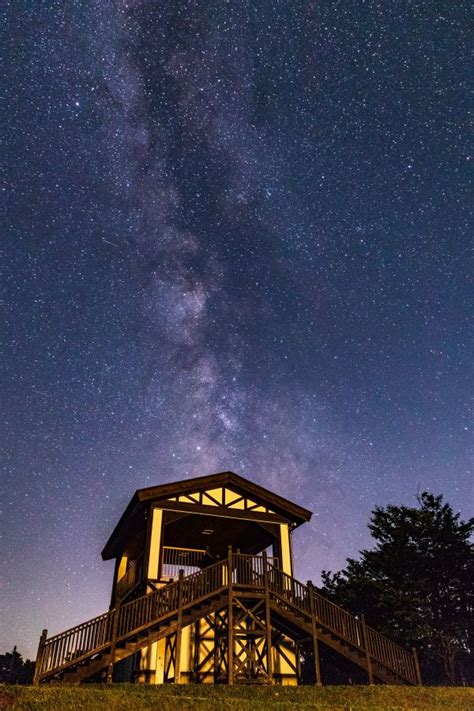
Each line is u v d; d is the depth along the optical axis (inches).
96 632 546.0
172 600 611.5
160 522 742.5
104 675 579.2
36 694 400.8
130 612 577.9
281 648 737.0
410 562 1050.7
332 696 517.3
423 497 1129.4
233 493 805.2
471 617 989.2
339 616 682.8
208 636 719.7
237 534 892.0
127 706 382.9
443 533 1051.3
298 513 818.2
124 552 932.6
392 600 968.3
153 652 688.4
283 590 689.6
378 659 660.7
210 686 511.2
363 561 1124.5
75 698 393.4
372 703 500.4
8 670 1807.3
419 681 664.4
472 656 990.4
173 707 393.4
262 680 621.9
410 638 934.4
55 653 513.7
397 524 1110.4
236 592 657.6
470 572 1017.5
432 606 1020.5
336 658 708.7
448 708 491.8
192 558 842.8
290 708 418.6
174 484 765.9
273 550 789.2
